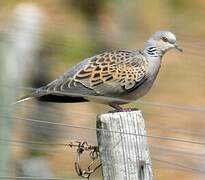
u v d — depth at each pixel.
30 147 15.61
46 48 18.06
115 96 12.80
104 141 10.62
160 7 27.11
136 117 10.63
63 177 16.53
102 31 22.02
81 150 11.27
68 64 20.84
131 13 25.48
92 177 16.97
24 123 15.30
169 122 19.20
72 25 22.95
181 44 20.84
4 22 15.73
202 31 26.80
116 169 10.60
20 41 15.09
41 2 25.30
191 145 18.09
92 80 12.66
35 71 16.31
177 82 23.30
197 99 22.88
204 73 23.19
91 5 25.05
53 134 16.41
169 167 15.34
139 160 10.62
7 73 13.94
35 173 16.00
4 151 14.13
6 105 13.82
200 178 18.11
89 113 19.58
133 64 12.90
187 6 28.69
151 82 13.12
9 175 14.24
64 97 12.59
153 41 13.20
